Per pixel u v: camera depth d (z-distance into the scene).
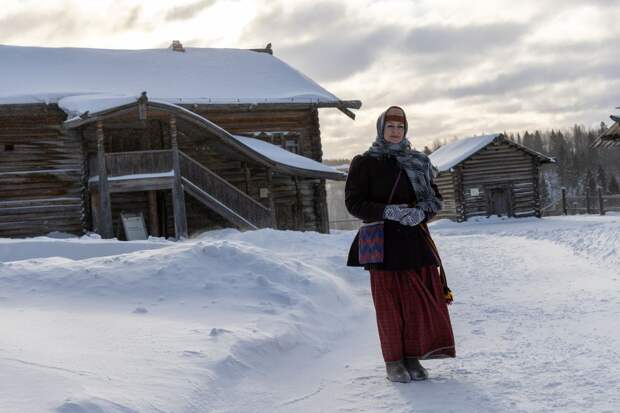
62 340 4.02
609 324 5.12
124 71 26.08
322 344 5.10
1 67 24.58
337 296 6.82
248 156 21.88
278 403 3.51
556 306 6.30
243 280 6.38
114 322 4.78
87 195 21.28
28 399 2.75
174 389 3.25
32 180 20.91
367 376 4.04
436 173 4.27
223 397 3.46
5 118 20.81
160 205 22.81
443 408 3.19
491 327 5.45
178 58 28.52
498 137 36.12
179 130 22.28
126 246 12.97
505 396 3.30
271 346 4.47
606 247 11.32
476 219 35.75
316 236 13.91
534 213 36.56
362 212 4.03
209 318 5.14
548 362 3.97
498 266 10.74
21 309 5.31
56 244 12.83
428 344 3.93
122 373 3.38
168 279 6.34
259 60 29.83
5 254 12.52
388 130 4.20
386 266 3.95
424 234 4.09
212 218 23.03
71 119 19.09
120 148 22.12
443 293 4.10
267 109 24.91
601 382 3.42
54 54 26.62
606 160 132.25
